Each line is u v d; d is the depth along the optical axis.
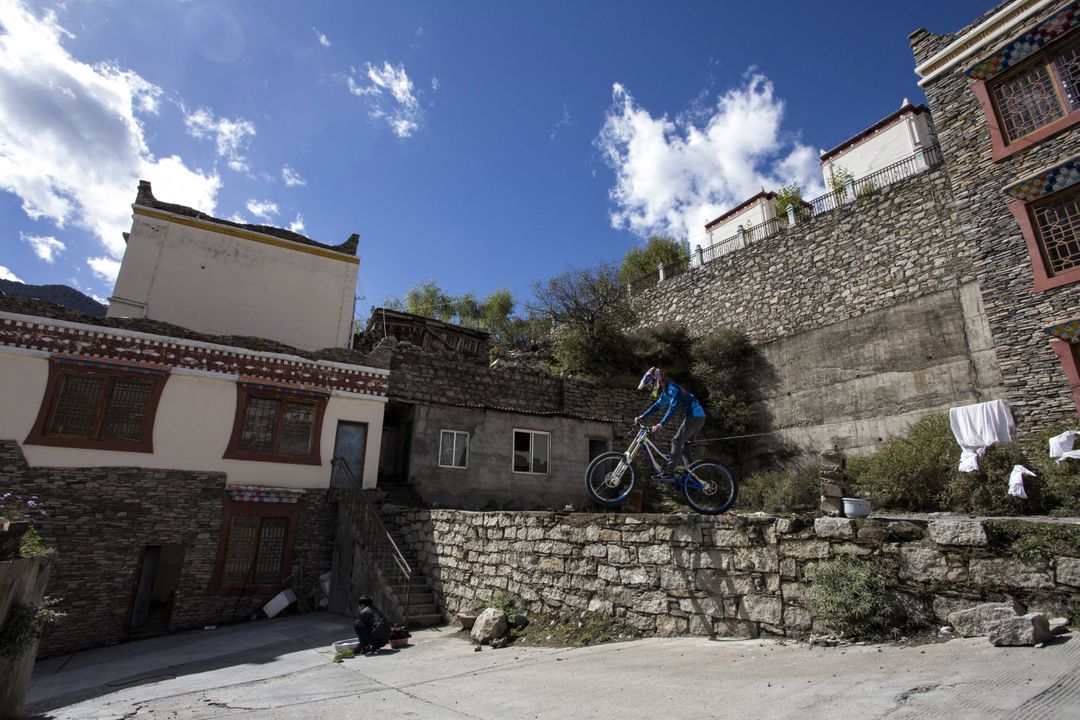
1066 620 5.02
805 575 6.73
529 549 10.17
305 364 16.03
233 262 18.88
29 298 13.49
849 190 22.02
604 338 23.44
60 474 12.88
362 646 9.16
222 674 8.48
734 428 21.92
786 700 4.48
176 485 13.85
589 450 20.14
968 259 17.45
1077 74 12.91
